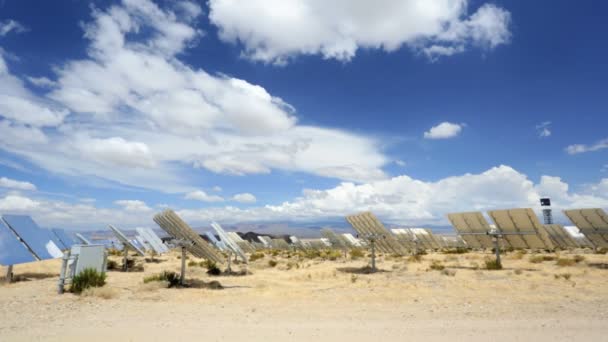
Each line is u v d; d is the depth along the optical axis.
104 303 13.07
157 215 18.25
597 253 41.09
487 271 24.08
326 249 59.62
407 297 14.29
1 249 17.55
